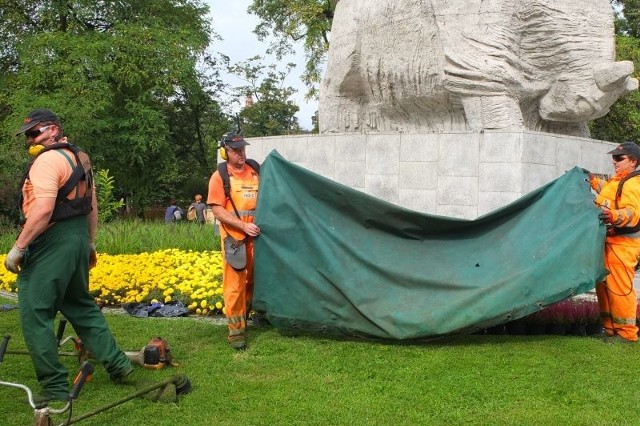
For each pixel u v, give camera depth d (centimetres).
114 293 912
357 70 1207
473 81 1003
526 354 582
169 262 1059
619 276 638
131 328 714
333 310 631
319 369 552
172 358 580
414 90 1101
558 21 985
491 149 916
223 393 496
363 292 624
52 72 2583
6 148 2206
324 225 653
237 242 625
